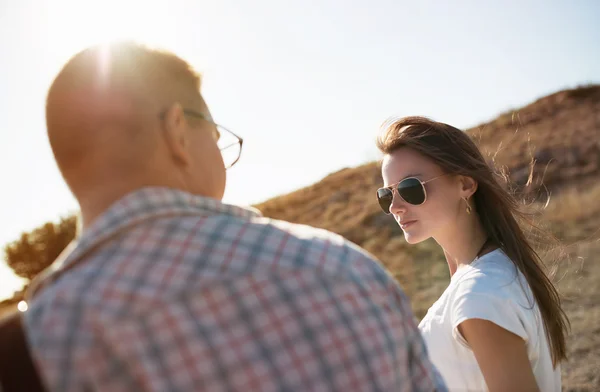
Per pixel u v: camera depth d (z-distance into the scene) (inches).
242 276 34.1
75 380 31.2
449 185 76.9
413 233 78.4
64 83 39.7
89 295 32.5
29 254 524.1
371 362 35.6
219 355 32.4
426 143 76.2
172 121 41.0
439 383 45.2
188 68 45.2
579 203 489.1
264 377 32.8
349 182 982.4
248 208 41.6
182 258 34.2
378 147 82.0
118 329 31.5
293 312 34.4
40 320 32.4
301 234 37.9
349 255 38.4
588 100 987.3
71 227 537.6
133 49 41.8
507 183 87.6
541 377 69.2
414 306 346.9
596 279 290.8
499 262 69.6
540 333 69.4
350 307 35.9
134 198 36.7
